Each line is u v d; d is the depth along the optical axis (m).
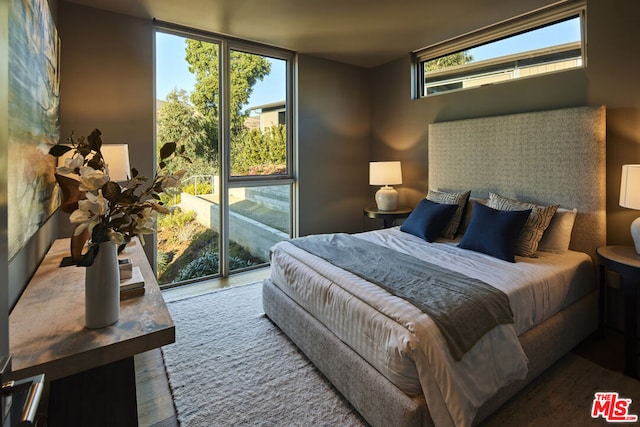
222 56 3.56
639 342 2.37
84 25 2.82
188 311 2.87
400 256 2.36
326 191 4.41
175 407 1.77
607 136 2.56
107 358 1.05
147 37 3.11
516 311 1.81
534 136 2.85
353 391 1.68
